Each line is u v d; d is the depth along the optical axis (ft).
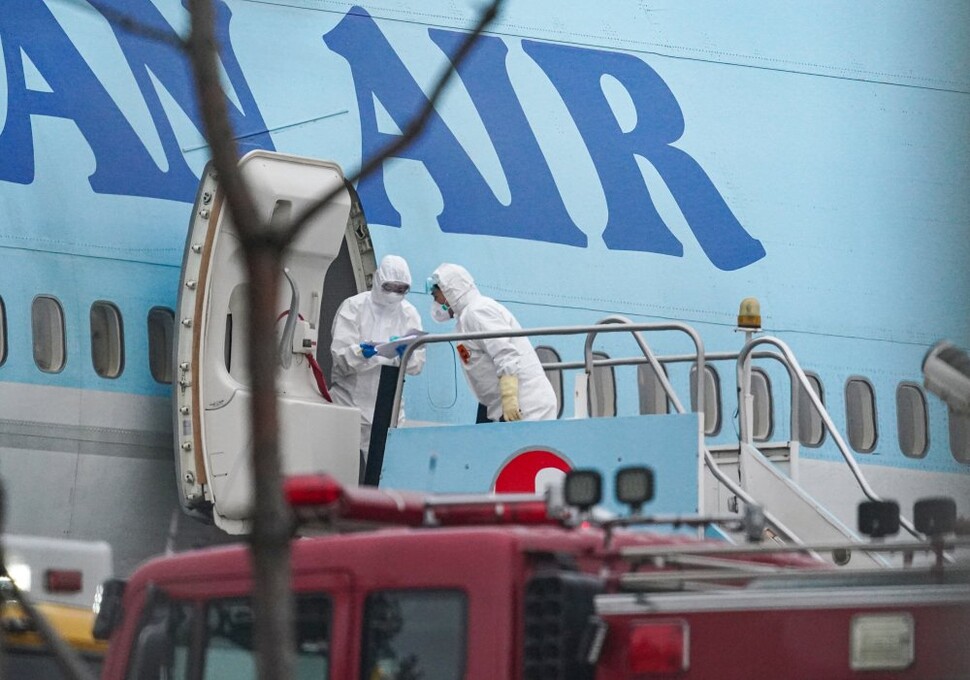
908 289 203.41
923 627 57.26
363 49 169.89
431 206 171.22
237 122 160.76
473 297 134.31
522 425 107.96
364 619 58.59
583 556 59.16
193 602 64.28
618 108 185.68
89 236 151.23
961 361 75.92
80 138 152.35
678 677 55.88
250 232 35.19
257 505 34.76
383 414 127.65
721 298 188.85
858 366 199.93
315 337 137.90
